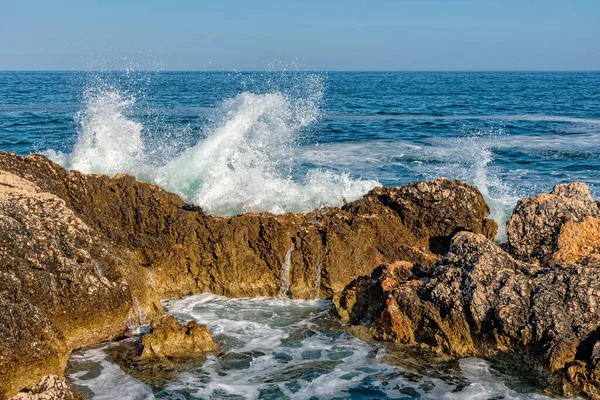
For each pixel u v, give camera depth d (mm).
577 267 7633
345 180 13406
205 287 9844
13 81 88188
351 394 7082
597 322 7066
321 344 8219
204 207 12156
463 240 8641
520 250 9344
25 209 8133
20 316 6902
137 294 8859
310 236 9555
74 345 7926
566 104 49125
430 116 37469
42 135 23562
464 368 7570
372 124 31266
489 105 48250
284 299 9648
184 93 48219
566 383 6844
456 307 7789
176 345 7875
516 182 17266
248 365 7691
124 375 7402
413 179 16969
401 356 7863
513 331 7359
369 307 8766
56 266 7754
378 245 9977
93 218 9672
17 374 6797
